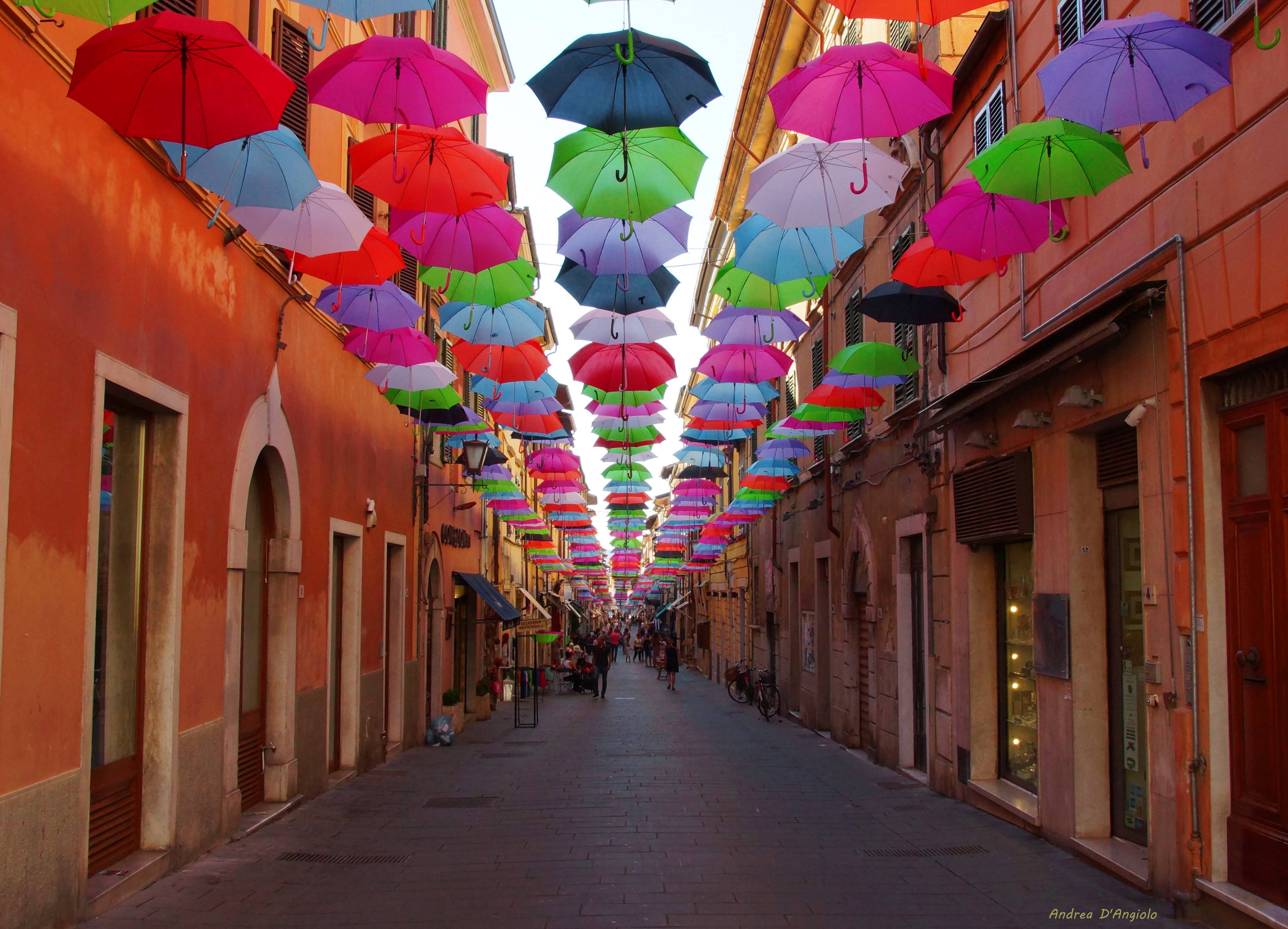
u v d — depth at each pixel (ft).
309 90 18.67
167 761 23.91
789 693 73.20
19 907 17.11
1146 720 24.45
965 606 35.78
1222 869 19.95
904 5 16.19
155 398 23.02
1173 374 21.76
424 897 22.84
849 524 54.34
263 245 29.40
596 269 26.25
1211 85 16.61
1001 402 32.55
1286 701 18.30
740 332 33.24
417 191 21.61
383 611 48.19
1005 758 34.40
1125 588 26.12
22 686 17.33
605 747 55.72
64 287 18.90
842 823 32.24
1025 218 22.24
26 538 17.54
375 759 45.91
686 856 27.32
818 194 22.44
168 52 15.48
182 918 20.51
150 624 24.03
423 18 52.21
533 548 123.44
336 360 39.63
